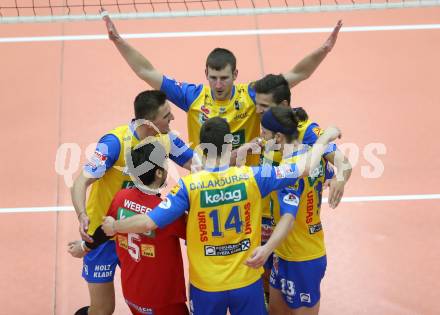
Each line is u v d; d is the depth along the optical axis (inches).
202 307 759.1
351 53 1601.9
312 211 817.5
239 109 923.4
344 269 1058.1
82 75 1536.7
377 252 1090.1
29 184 1239.5
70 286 1032.8
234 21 1715.1
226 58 879.1
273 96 824.9
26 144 1336.1
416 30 1679.4
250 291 751.7
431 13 1742.1
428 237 1118.4
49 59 1587.1
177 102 947.3
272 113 764.0
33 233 1133.7
